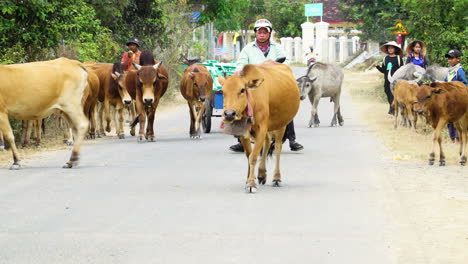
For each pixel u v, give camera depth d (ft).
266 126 39.96
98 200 38.04
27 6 68.80
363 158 53.26
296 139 65.57
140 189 41.11
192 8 158.10
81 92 50.67
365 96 123.44
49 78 49.47
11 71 48.65
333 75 76.79
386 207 35.99
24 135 59.93
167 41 126.00
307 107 102.27
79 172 47.34
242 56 48.88
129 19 117.19
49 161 52.95
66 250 28.58
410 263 26.78
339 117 78.13
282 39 287.69
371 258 27.40
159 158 53.98
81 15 88.12
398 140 64.03
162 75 66.39
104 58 100.12
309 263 26.81
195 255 27.81
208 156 55.01
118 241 29.84
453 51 57.36
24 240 30.07
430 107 49.83
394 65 85.30
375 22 189.67
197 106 69.51
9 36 70.79
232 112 37.73
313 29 281.74
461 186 41.65
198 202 37.37
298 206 36.35
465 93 49.73
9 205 36.88
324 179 44.45
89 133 69.31
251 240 29.89
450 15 88.69
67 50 81.35
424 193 39.50
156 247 28.94
